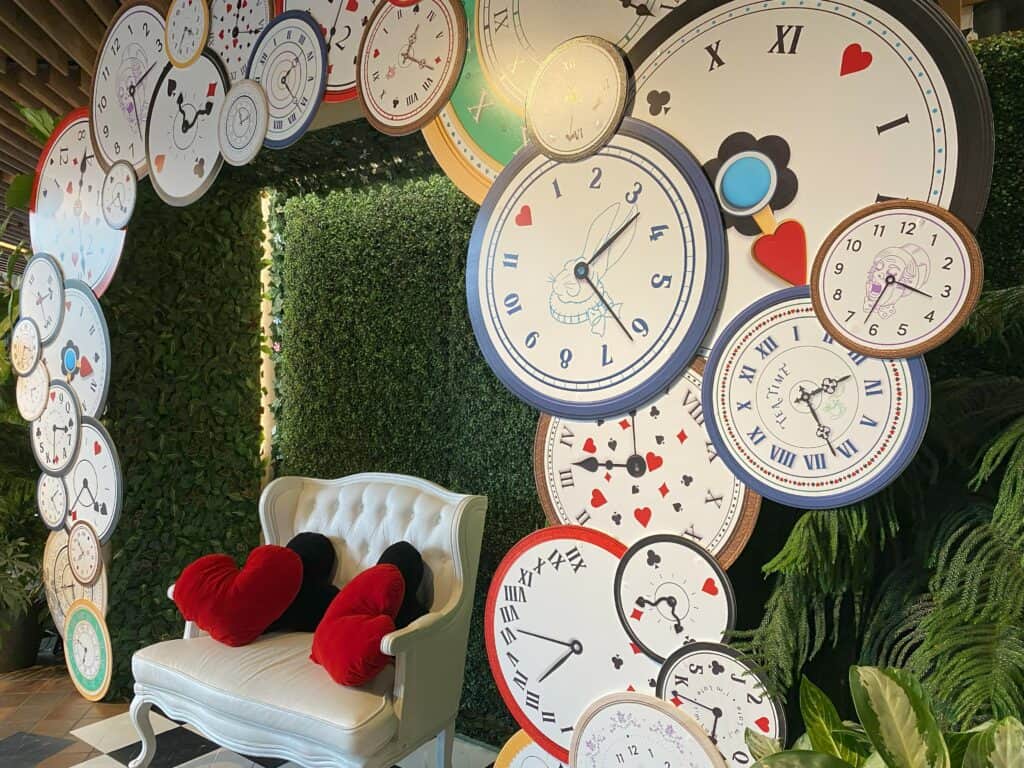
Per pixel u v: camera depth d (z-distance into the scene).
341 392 3.37
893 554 1.62
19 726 2.83
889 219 1.48
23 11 3.65
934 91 1.45
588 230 1.88
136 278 3.10
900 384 1.46
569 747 1.87
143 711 2.43
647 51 1.80
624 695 1.77
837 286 1.52
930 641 1.33
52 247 3.41
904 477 1.57
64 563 3.27
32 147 5.39
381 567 2.33
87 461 3.14
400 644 2.06
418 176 3.08
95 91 3.24
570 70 1.91
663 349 1.75
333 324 3.40
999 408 1.54
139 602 3.11
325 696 2.06
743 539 1.63
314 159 3.00
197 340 3.30
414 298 3.14
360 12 2.37
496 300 2.03
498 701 2.85
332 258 3.40
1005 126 1.91
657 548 1.75
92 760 2.55
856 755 1.21
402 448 3.16
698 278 1.70
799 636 1.52
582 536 1.87
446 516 2.46
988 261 1.93
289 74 2.54
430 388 3.08
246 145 2.65
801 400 1.57
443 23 2.17
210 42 2.80
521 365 1.98
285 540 2.79
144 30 3.06
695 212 1.71
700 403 1.71
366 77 2.34
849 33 1.54
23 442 3.62
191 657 2.33
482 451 2.93
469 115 2.12
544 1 1.98
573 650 1.88
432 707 2.21
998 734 1.01
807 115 1.59
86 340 3.13
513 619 1.99
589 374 1.86
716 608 1.66
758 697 1.57
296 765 2.53
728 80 1.69
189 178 2.85
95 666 3.08
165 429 3.20
